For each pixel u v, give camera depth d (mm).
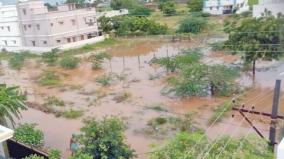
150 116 21062
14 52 48406
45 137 19094
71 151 15469
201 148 10250
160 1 80688
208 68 24891
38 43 48812
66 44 46500
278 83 10492
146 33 50688
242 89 23953
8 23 52312
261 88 24031
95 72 33844
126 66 35000
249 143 10461
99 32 54438
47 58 40688
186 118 19359
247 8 54656
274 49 25188
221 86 23766
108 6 84750
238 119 18125
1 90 17422
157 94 25203
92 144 13031
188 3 73562
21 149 14430
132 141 17656
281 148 6750
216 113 19938
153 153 11742
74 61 36344
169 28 53188
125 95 25484
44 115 22891
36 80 32969
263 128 16016
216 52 35281
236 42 27281
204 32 46969
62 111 23203
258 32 25578
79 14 50625
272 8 32656
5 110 16344
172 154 10609
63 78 32812
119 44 48000
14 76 35594
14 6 54875
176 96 24297
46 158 13734
